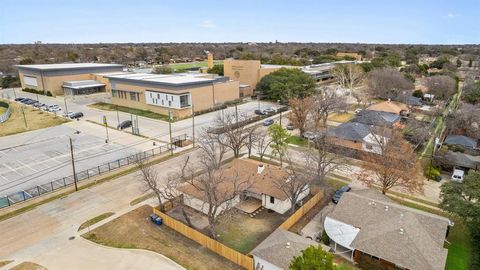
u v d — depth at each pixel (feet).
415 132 176.76
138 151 169.78
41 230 99.91
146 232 99.40
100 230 100.07
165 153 166.91
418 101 268.21
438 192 125.18
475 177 97.81
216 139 155.02
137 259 87.04
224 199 99.30
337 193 118.93
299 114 192.34
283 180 113.19
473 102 251.19
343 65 370.12
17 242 94.07
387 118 198.90
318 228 101.50
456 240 94.73
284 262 77.36
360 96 287.28
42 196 121.60
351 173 141.69
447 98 288.92
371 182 121.29
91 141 188.03
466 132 190.08
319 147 138.00
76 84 337.52
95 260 86.58
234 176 119.34
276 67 356.79
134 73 368.07
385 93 297.74
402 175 111.75
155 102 257.96
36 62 524.52
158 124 224.53
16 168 149.18
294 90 277.03
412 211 93.40
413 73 391.45
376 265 80.79
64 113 255.29
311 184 120.88
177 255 88.74
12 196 121.60
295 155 163.43
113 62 602.85
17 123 231.30
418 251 78.28
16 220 105.40
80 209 112.27
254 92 334.44
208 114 253.85
